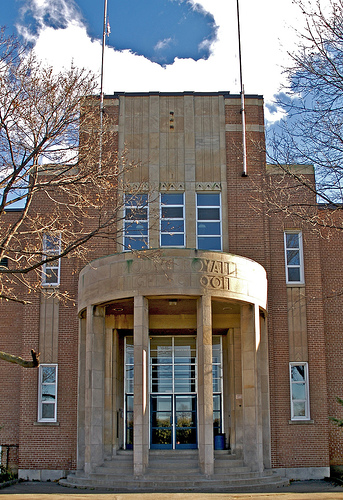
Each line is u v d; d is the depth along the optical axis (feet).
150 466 71.61
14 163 57.98
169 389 85.20
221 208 88.94
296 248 90.38
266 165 89.86
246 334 76.18
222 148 90.99
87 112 62.34
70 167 60.85
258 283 77.87
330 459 86.17
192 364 86.02
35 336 87.35
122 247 86.58
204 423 68.54
